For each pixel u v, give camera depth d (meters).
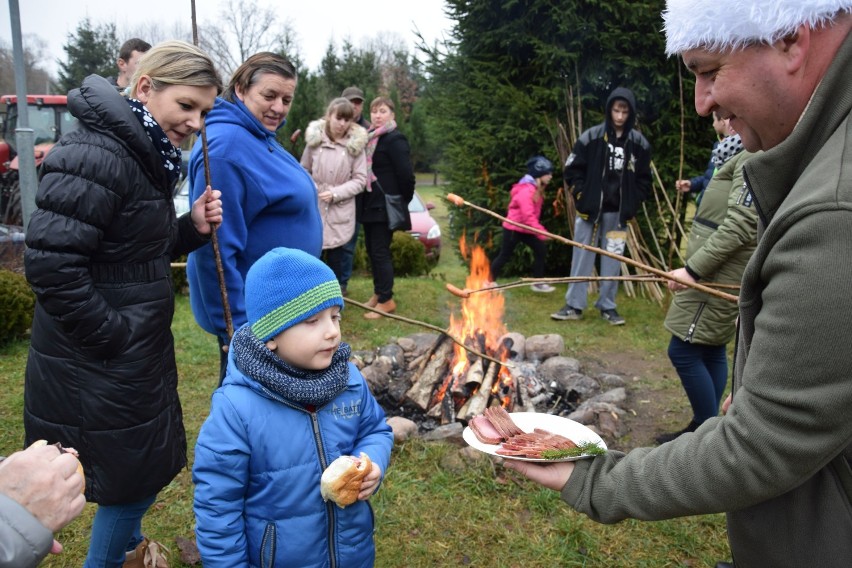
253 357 1.79
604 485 1.33
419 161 30.00
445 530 2.87
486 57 8.17
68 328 1.93
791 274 1.03
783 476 1.07
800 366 1.01
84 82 1.98
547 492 3.08
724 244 3.17
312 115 17.14
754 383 1.09
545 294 7.57
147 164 2.01
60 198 1.86
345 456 1.77
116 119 1.91
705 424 1.25
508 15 7.82
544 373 4.65
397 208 6.20
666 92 7.59
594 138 6.21
